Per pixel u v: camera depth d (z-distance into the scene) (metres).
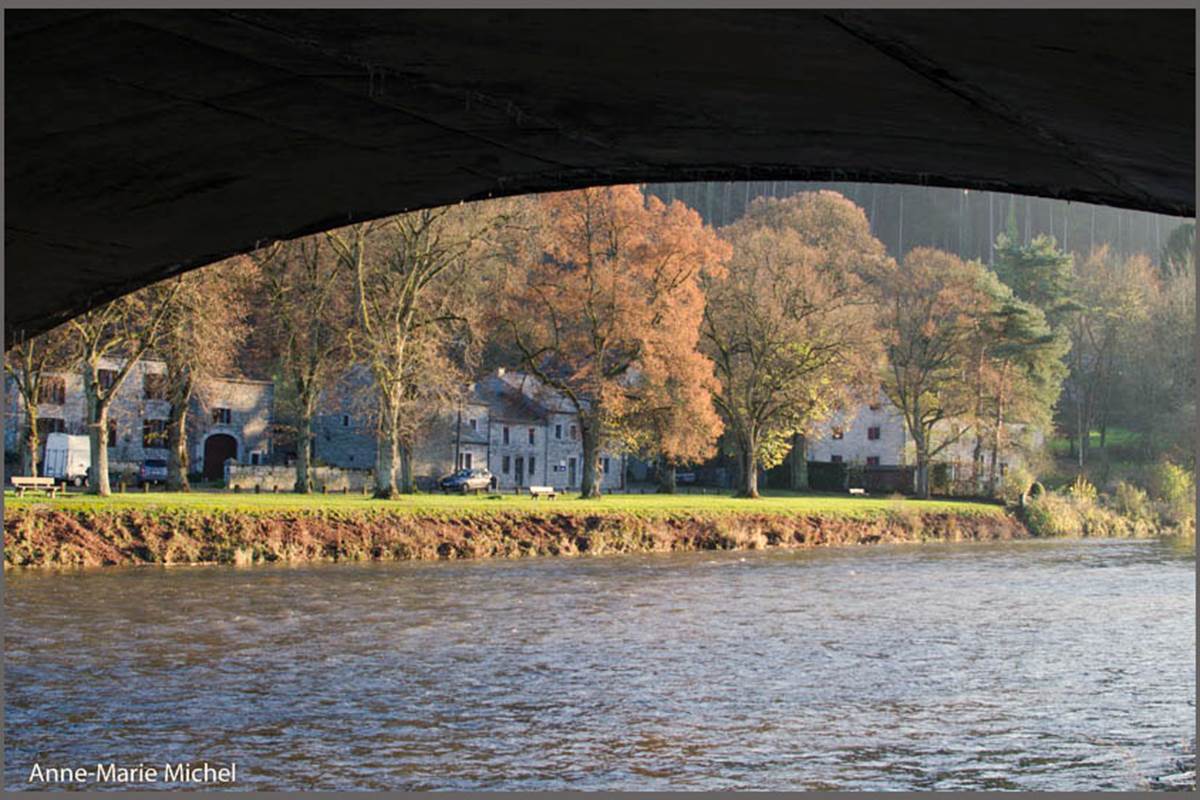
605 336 77.81
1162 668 33.06
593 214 78.31
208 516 55.53
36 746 22.98
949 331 106.38
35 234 21.33
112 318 62.75
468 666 31.62
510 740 24.23
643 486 129.25
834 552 71.31
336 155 18.39
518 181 20.09
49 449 88.44
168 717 25.45
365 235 69.88
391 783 21.36
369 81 15.34
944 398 107.62
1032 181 18.36
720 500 87.06
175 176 18.88
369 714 26.14
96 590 43.41
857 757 23.34
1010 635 38.78
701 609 43.34
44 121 16.55
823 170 19.22
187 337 63.66
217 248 22.62
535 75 14.98
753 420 93.06
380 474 69.00
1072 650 35.94
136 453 97.12
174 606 40.38
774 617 41.78
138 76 15.11
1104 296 136.38
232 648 33.34
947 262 111.31
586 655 33.59
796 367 91.44
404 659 32.44
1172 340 125.56
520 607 42.75
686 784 21.48
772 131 17.11
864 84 14.43
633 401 79.00
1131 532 96.81
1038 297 137.38
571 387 81.69
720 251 79.75
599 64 14.48
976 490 110.38
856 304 97.25
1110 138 15.34
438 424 104.81
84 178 18.75
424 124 17.08
